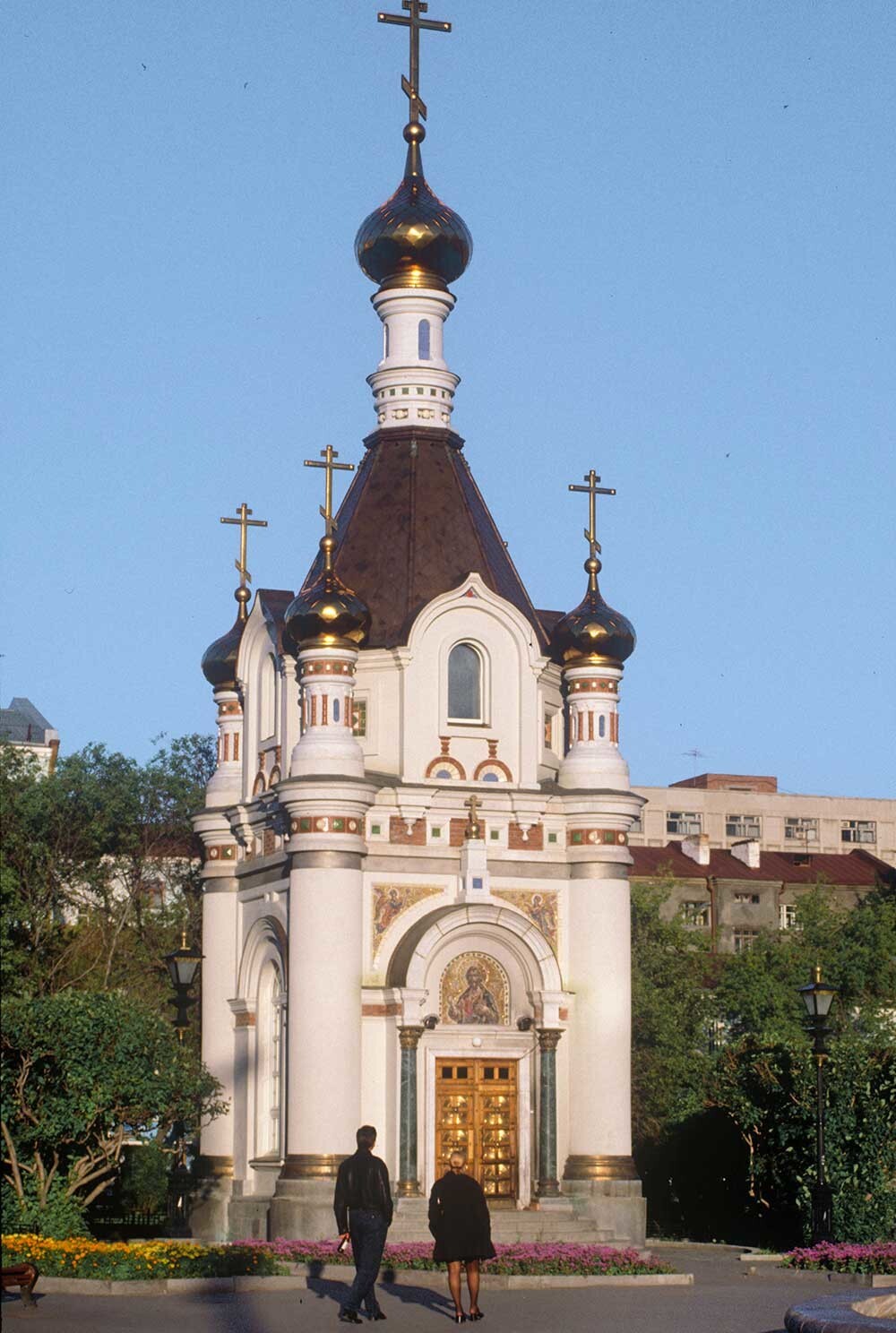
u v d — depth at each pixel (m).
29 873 70.12
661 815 133.50
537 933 49.75
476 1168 49.19
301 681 49.06
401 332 54.88
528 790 50.56
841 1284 41.16
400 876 49.28
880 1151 54.59
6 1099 46.19
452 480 53.53
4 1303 34.06
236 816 53.22
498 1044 49.72
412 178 55.75
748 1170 59.41
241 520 58.41
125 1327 30.20
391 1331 30.36
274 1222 46.78
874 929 88.38
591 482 53.88
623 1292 38.38
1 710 116.56
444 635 50.97
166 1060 46.81
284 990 50.47
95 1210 63.47
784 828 136.25
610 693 52.19
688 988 74.94
